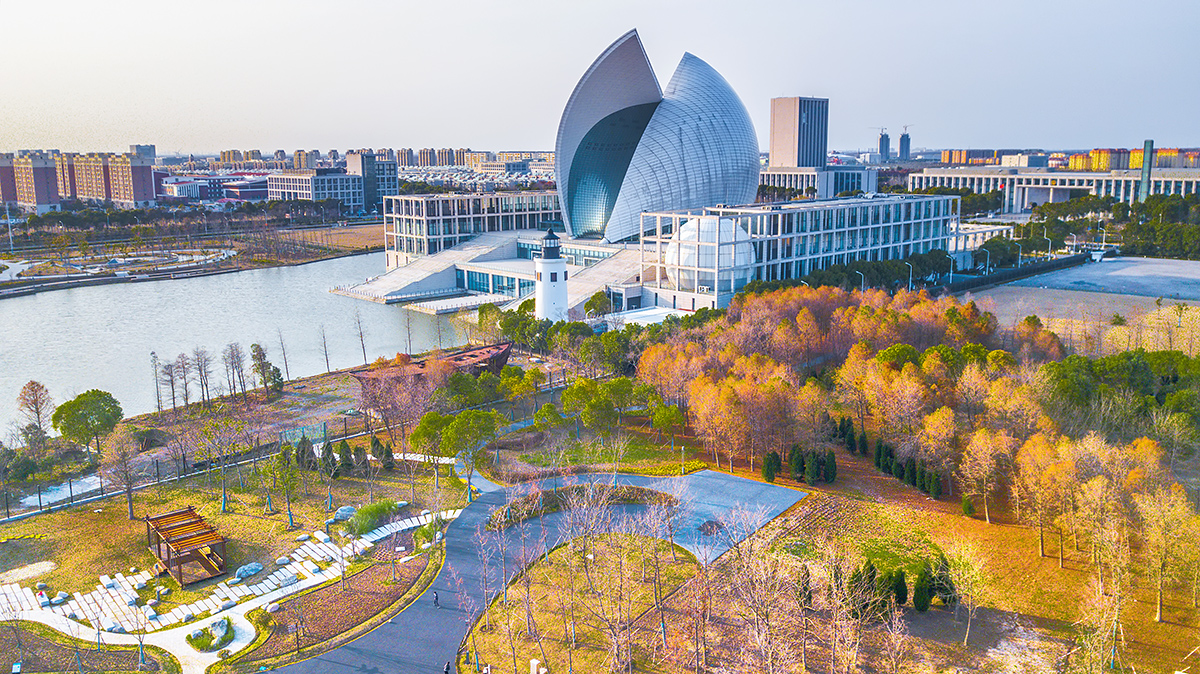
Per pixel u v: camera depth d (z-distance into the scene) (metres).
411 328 176.50
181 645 61.91
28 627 64.19
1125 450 78.19
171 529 73.44
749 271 180.12
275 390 129.00
